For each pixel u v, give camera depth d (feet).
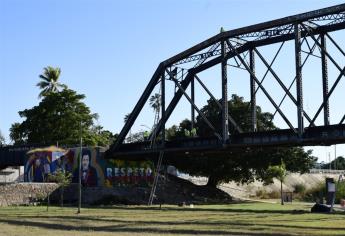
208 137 226.79
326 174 487.61
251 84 222.28
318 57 200.44
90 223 130.31
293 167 304.09
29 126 381.81
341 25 195.62
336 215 168.25
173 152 247.70
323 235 98.12
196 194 303.07
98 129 457.68
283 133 199.31
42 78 454.81
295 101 193.47
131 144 265.34
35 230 109.29
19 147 338.95
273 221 139.23
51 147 298.35
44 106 380.58
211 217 156.25
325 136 187.93
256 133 208.23
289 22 198.49
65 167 287.28
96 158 277.44
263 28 206.90
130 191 268.82
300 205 252.21
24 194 244.83
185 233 103.50
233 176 312.91
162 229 112.78
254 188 407.44
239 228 115.65
